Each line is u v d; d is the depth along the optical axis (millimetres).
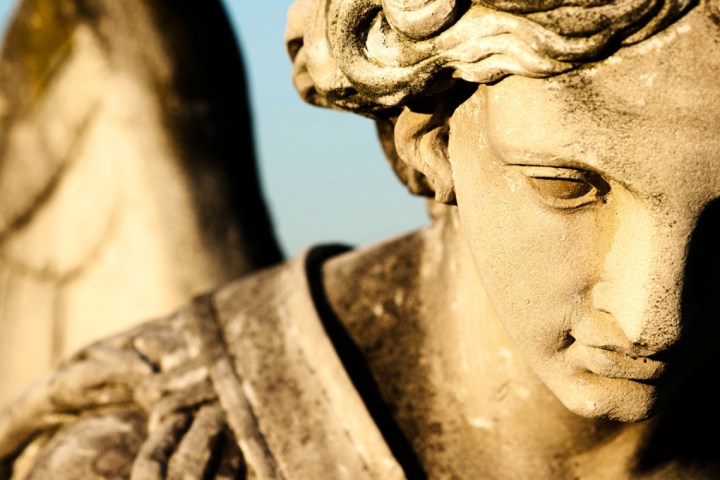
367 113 4039
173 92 8391
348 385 4613
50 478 4848
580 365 3840
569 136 3363
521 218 3664
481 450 4672
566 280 3670
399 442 4691
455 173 3908
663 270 3420
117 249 8516
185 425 4750
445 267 4797
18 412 5359
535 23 3275
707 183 3309
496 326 4520
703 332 3709
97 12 8422
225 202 8539
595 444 4602
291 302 5016
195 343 5098
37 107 8781
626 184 3369
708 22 3184
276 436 4605
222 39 8586
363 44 3715
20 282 9086
